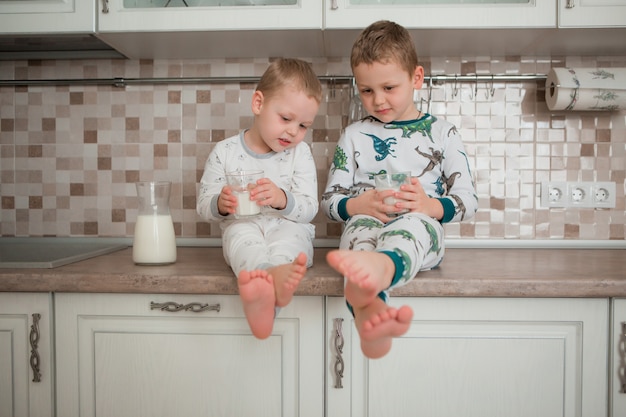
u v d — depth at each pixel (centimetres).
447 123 140
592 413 108
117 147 170
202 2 141
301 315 110
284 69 122
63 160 170
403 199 117
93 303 112
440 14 136
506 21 136
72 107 169
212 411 112
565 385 108
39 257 131
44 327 113
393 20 137
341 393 110
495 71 165
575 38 146
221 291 110
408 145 137
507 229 166
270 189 117
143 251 126
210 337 112
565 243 164
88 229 171
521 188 166
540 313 108
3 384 113
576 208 165
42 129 170
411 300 109
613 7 134
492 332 109
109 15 139
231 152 134
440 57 166
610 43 151
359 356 110
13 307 113
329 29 139
